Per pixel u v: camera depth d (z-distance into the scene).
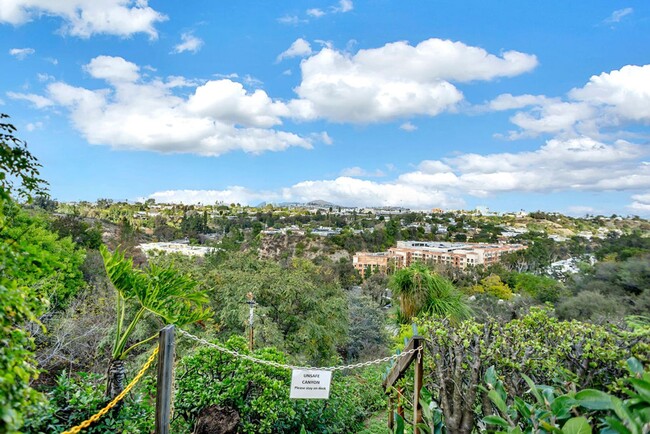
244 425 3.99
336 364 10.65
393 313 7.83
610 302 11.21
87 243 17.89
